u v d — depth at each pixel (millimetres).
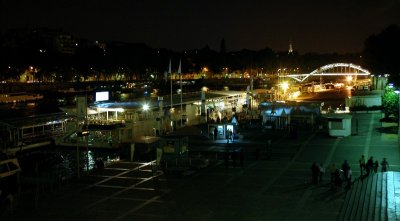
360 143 68812
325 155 61969
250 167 57250
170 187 49031
